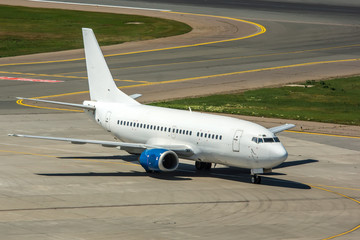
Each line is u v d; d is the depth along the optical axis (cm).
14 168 14275
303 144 18175
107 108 15912
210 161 13912
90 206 11381
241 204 11844
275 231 10206
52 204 11425
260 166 13062
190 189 12900
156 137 14612
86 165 14925
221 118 14050
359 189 13462
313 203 12112
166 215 10956
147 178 13812
